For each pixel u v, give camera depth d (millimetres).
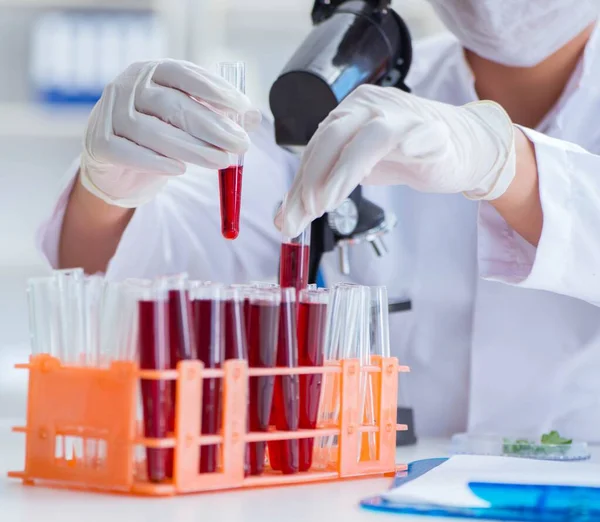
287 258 1280
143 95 1390
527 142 1608
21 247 4145
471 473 1195
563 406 2010
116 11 4074
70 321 1116
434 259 2123
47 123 3893
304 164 1345
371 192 2176
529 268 1695
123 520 933
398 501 1025
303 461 1187
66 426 1103
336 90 1515
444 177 1442
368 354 1251
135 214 1897
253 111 1387
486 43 1907
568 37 1899
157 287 1044
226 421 1080
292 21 4180
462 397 2104
